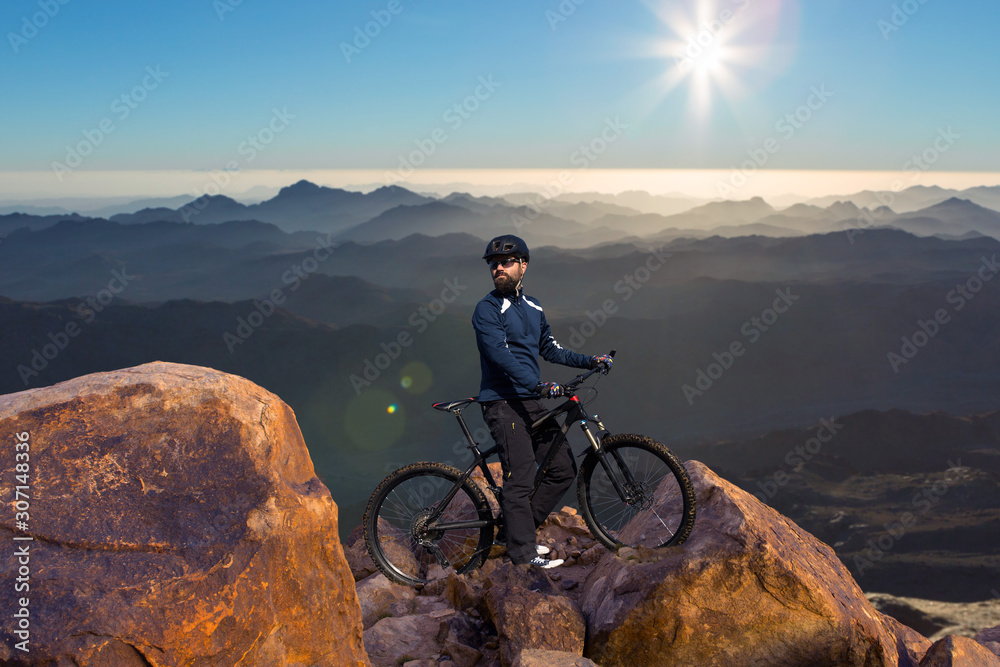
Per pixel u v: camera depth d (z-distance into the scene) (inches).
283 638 91.3
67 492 85.7
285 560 92.1
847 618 123.2
